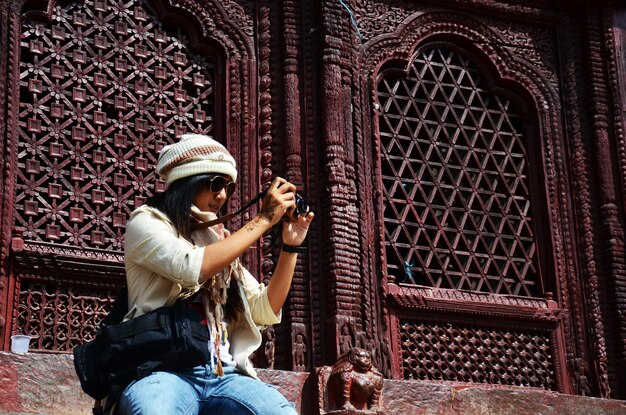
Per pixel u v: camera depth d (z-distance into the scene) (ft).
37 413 13.97
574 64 22.84
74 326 17.47
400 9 21.70
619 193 21.93
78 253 17.74
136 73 19.47
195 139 10.18
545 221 21.62
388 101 21.08
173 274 9.28
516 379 20.31
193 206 10.08
